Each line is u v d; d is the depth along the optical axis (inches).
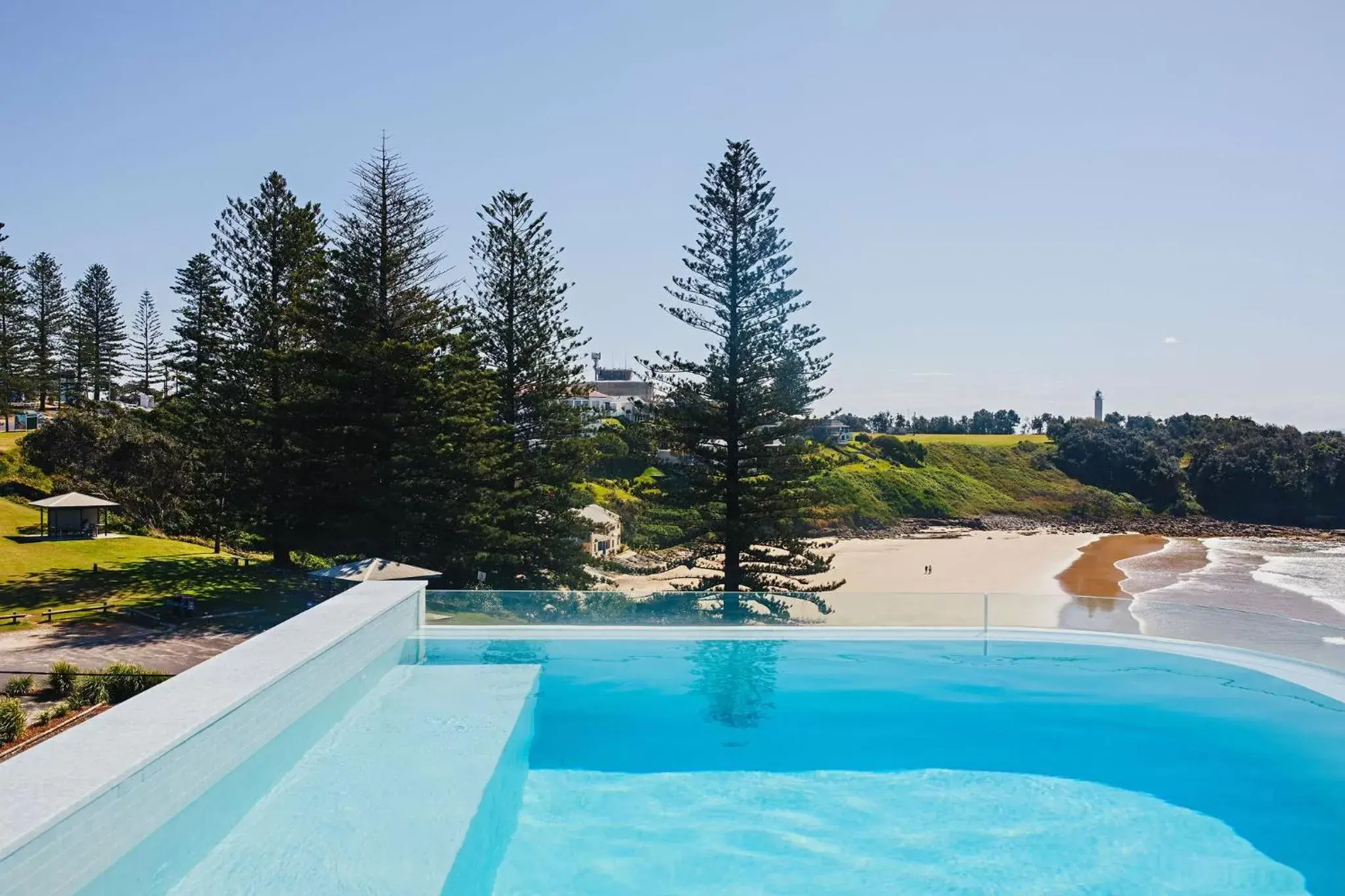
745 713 312.2
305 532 975.0
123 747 154.9
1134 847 223.1
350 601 319.0
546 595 383.2
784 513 989.2
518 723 261.4
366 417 930.7
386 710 273.1
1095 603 385.1
